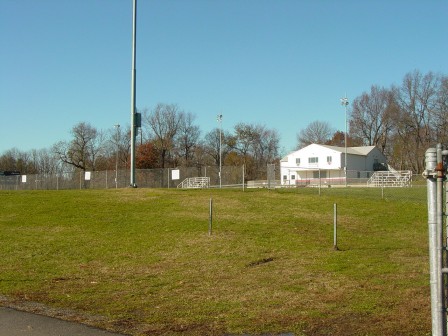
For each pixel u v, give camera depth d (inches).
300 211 831.7
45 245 573.6
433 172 173.5
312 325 263.4
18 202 996.6
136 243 580.7
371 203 915.4
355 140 3609.7
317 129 4185.5
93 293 350.9
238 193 1093.8
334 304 307.3
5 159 3909.9
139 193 1118.4
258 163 3762.3
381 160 3191.4
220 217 766.5
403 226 703.1
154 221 737.0
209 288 362.6
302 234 625.3
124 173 2091.5
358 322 267.7
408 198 1039.0
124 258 498.9
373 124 3518.7
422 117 3011.8
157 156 3501.5
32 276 416.5
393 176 1863.9
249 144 3826.3
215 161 3705.7
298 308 300.5
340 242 575.5
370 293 334.6
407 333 246.8
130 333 251.9
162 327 263.0
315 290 348.5
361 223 723.4
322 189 1439.5
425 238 612.4
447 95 2815.0
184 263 468.1
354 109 3570.4
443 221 183.8
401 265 437.1
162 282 387.2
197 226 681.0
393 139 3376.0
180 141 3624.5
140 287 370.3
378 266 433.1
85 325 266.2
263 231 642.2
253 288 359.9
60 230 682.8
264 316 283.9
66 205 930.1
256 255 499.8
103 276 415.2
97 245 572.1
